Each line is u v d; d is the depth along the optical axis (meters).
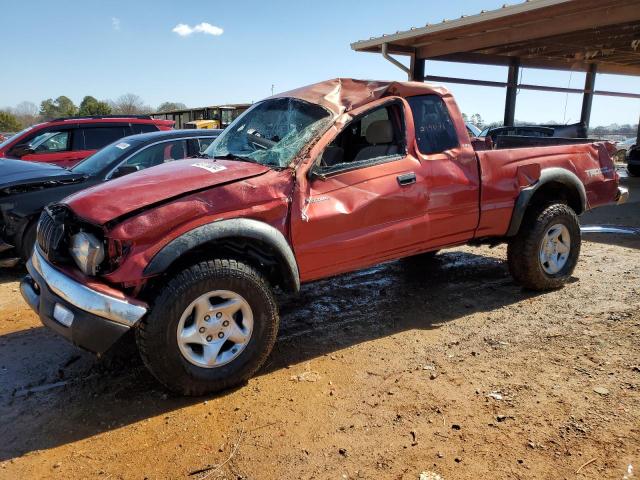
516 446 2.79
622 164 23.62
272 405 3.28
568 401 3.19
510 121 16.89
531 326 4.38
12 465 2.76
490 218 4.69
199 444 2.90
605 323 4.35
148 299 3.16
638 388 3.30
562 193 5.37
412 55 14.33
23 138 9.14
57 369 3.81
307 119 3.97
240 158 3.99
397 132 4.26
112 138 9.79
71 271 3.25
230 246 3.50
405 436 2.91
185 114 35.56
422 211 4.24
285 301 5.21
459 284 5.61
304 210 3.63
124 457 2.80
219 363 3.37
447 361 3.80
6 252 5.95
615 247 7.08
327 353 4.02
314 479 2.59
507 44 12.77
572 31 10.77
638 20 9.59
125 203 3.15
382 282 5.74
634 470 2.56
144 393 3.46
